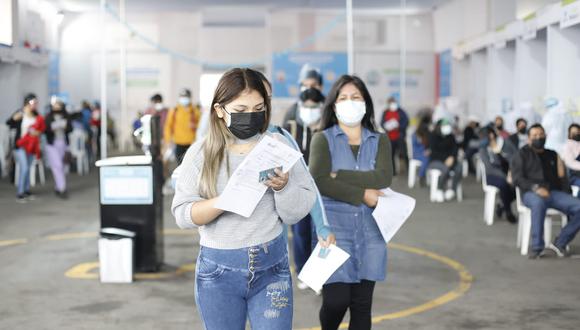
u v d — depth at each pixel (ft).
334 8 91.45
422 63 87.25
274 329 9.52
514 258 25.36
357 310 12.96
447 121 41.68
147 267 22.82
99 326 17.24
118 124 91.66
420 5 86.12
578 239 29.12
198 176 9.49
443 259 25.27
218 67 93.50
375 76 87.04
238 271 9.37
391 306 18.97
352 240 12.78
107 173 22.38
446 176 41.34
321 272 11.78
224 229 9.34
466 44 69.36
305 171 9.92
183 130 42.98
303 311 18.37
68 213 37.42
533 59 51.03
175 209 9.54
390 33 90.63
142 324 17.39
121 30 75.05
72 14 89.35
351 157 13.16
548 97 36.99
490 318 17.87
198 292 9.59
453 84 77.51
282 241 9.71
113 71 91.45
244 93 9.32
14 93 60.75
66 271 23.32
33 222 34.27
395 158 66.08
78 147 62.28
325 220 12.11
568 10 38.24
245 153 9.51
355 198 12.73
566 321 17.62
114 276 21.58
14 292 20.54
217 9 92.38
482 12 67.51
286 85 85.30
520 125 39.22
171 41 92.79
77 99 90.17
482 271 23.29
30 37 64.28
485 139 34.27
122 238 21.59
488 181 33.30
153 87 92.79
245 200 8.98
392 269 23.62
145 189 22.48
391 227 12.66
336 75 86.12
